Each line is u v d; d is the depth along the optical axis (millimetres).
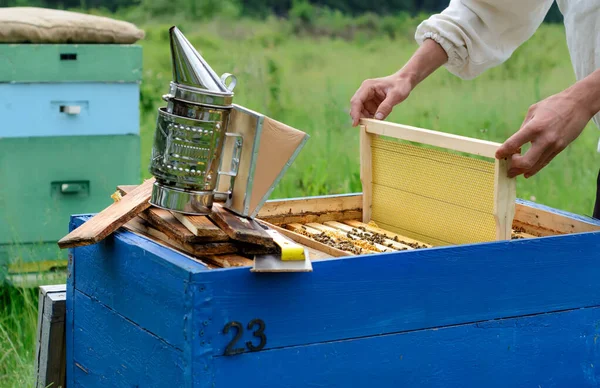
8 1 11680
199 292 1435
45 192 3543
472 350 1688
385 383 1609
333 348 1555
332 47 11578
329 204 2316
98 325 1802
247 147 1659
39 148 3510
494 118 6441
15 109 3449
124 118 3641
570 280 1778
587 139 6023
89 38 3545
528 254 1720
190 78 1549
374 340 1588
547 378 1781
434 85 8414
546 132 1763
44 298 2066
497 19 2299
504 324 1716
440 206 2082
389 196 2256
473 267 1663
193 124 1555
